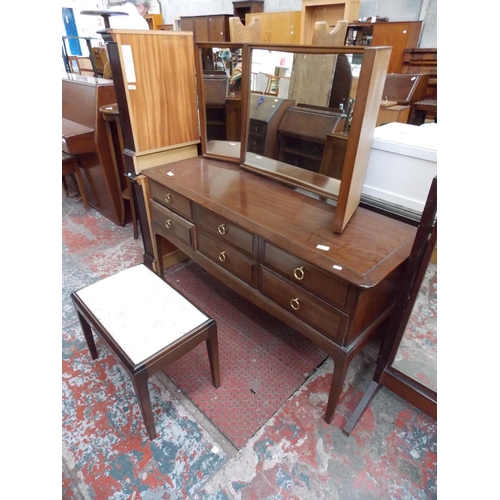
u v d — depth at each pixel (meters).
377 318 1.22
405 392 1.25
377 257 1.07
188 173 1.68
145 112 1.71
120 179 2.55
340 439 1.23
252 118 1.58
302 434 1.25
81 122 2.44
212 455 1.19
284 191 1.50
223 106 1.69
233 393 1.40
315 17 2.98
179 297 1.30
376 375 1.32
